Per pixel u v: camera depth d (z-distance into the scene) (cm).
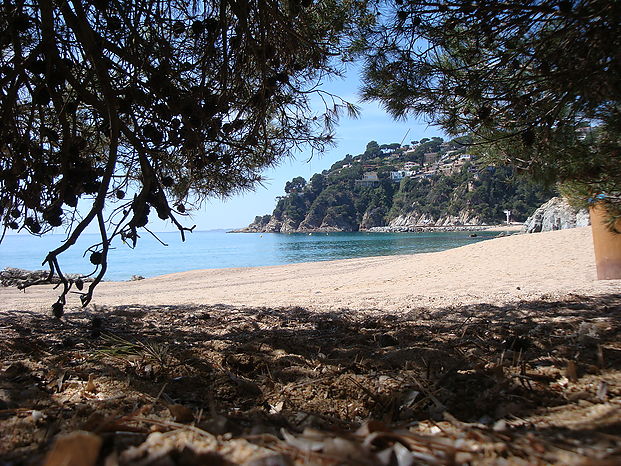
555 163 441
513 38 384
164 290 1503
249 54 395
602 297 664
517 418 203
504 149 448
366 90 439
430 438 154
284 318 597
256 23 388
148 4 359
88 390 265
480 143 431
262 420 210
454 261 1752
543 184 453
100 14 369
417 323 514
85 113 457
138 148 353
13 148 380
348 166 18650
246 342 408
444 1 376
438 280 1238
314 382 279
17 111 403
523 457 140
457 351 349
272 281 1742
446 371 286
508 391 242
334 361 328
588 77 337
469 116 432
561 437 163
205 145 444
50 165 377
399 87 414
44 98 354
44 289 1605
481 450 145
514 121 413
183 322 575
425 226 15212
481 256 1800
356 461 125
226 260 5466
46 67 337
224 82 377
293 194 19100
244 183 498
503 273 1283
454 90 409
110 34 376
